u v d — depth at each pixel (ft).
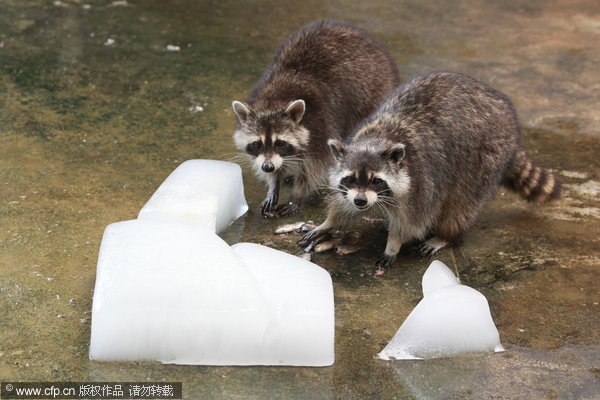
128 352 5.65
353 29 7.80
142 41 9.37
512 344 5.88
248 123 7.26
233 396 5.48
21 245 6.47
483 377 5.65
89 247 6.49
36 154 7.47
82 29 9.57
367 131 6.72
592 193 7.25
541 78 8.82
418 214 6.55
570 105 8.38
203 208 6.42
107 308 5.60
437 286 6.13
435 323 5.76
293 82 7.40
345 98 7.50
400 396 5.52
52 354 5.67
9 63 8.80
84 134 7.77
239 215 7.04
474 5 10.44
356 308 6.13
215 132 7.88
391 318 6.05
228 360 5.68
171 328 5.62
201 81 8.66
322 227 6.76
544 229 6.91
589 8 10.37
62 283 6.16
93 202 6.94
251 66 8.95
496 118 6.81
